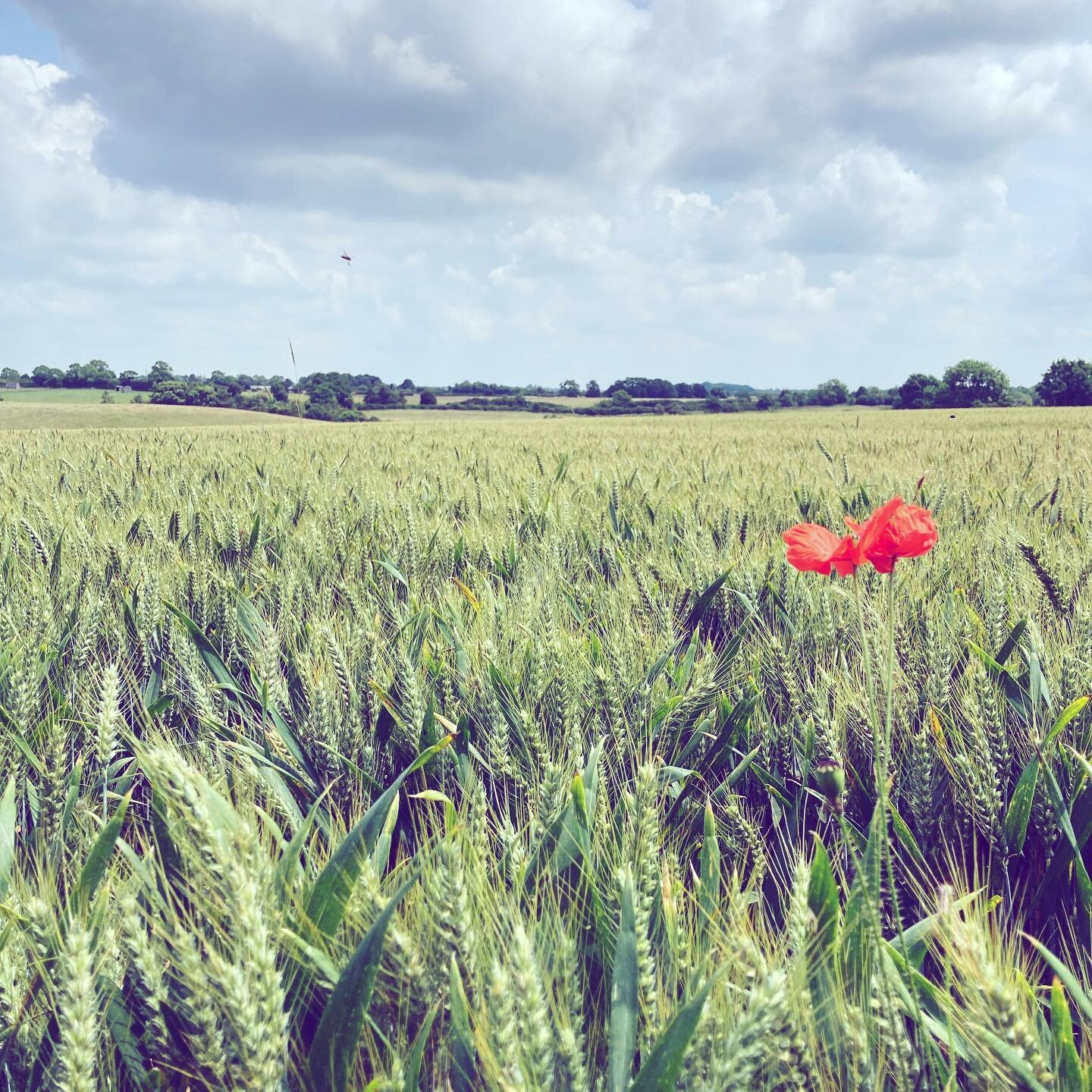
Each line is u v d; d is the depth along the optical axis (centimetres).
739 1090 122
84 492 812
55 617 384
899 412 6600
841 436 2162
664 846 224
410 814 241
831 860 232
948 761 239
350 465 1137
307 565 508
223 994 127
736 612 408
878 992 139
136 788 262
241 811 200
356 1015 130
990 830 223
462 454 1411
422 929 154
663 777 244
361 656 321
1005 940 199
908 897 221
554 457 1324
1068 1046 133
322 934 150
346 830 215
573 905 167
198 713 306
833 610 357
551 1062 125
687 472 1009
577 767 230
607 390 14038
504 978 127
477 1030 131
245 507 710
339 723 268
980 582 413
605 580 459
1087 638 305
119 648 367
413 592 446
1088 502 655
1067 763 238
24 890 177
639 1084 115
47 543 527
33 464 1178
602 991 158
